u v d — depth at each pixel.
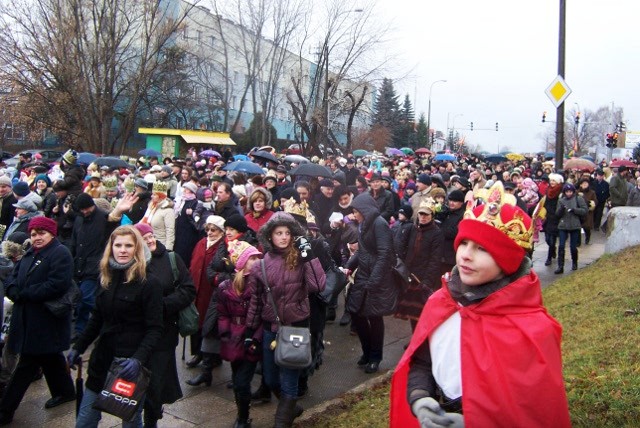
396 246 7.75
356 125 58.69
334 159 20.09
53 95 30.17
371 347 7.11
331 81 34.91
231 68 50.91
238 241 6.16
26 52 29.44
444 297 2.83
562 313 7.21
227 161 24.50
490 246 2.67
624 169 20.23
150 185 10.75
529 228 2.73
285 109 60.22
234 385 5.48
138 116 42.97
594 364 4.89
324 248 6.71
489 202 2.74
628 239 11.29
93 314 4.68
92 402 4.58
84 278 7.91
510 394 2.52
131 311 4.52
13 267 5.95
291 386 5.23
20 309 5.68
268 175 11.47
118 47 33.09
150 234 5.00
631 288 7.30
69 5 29.50
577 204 12.22
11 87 30.16
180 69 39.56
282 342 5.13
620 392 4.27
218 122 49.84
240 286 5.54
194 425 5.62
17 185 10.32
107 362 4.60
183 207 9.39
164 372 4.87
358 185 11.54
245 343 5.39
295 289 5.31
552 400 2.52
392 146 68.44
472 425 2.53
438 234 7.61
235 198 9.02
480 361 2.60
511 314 2.65
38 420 5.71
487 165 28.70
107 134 31.28
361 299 7.01
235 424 5.48
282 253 5.40
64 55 29.42
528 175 22.64
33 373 5.73
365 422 5.14
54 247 5.75
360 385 6.43
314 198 10.86
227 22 42.56
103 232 8.05
